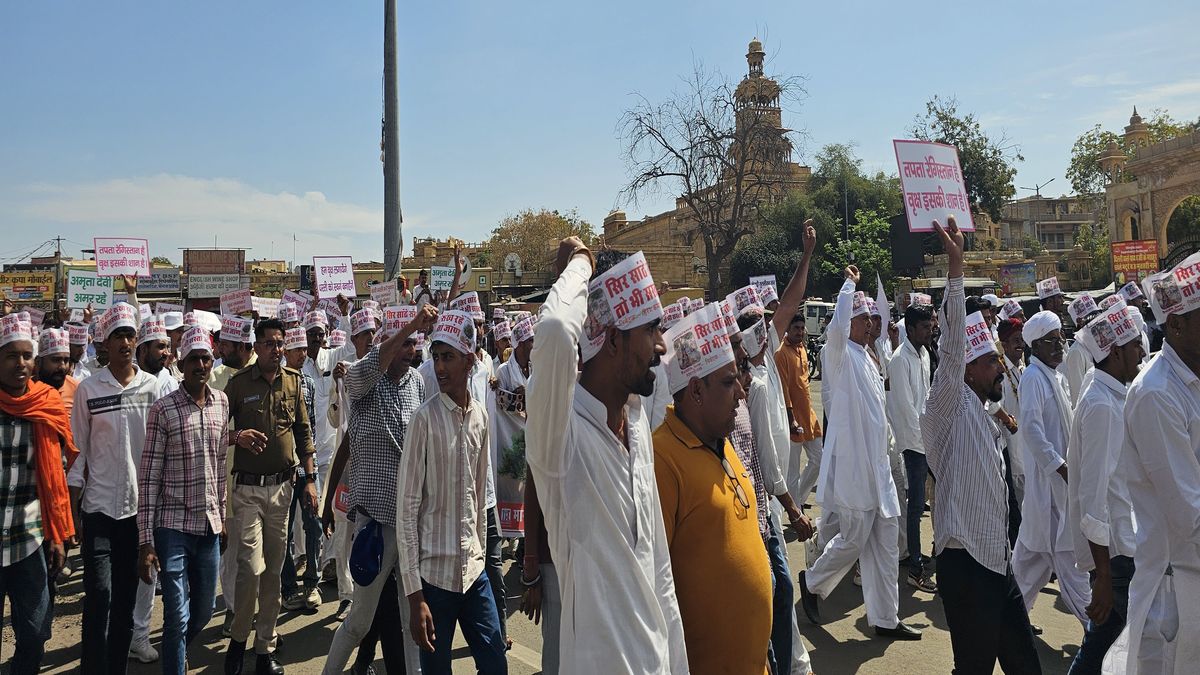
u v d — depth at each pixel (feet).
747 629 9.14
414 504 12.85
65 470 16.49
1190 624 11.06
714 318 9.48
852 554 18.51
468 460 13.38
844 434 18.66
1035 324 18.60
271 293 151.84
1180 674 11.16
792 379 25.31
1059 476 18.04
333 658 14.28
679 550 9.11
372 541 13.98
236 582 16.72
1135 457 11.64
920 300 23.22
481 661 13.34
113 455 16.71
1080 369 24.70
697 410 9.48
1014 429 21.40
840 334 19.21
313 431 25.08
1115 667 12.58
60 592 24.06
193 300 147.84
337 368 22.02
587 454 7.54
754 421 15.33
